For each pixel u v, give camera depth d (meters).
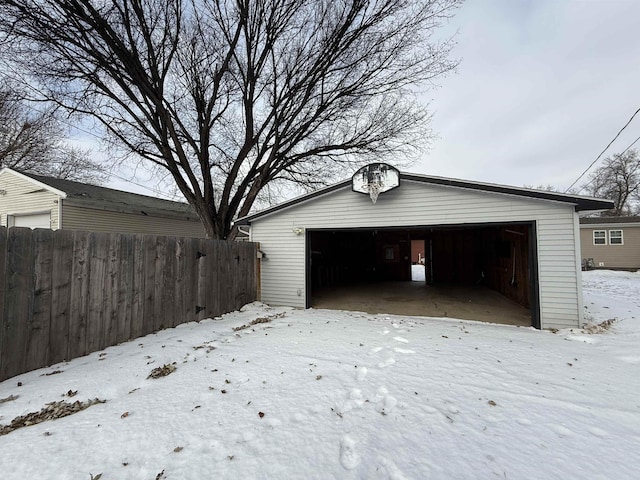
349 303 8.00
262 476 1.67
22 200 9.51
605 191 27.84
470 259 12.27
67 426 2.14
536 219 5.42
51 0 5.67
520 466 1.75
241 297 6.96
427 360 3.52
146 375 3.09
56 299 3.37
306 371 3.19
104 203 9.72
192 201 8.37
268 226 7.80
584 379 2.96
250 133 8.51
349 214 7.02
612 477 1.66
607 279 13.20
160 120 8.02
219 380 2.97
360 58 8.19
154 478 1.64
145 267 4.55
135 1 6.58
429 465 1.76
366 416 2.30
